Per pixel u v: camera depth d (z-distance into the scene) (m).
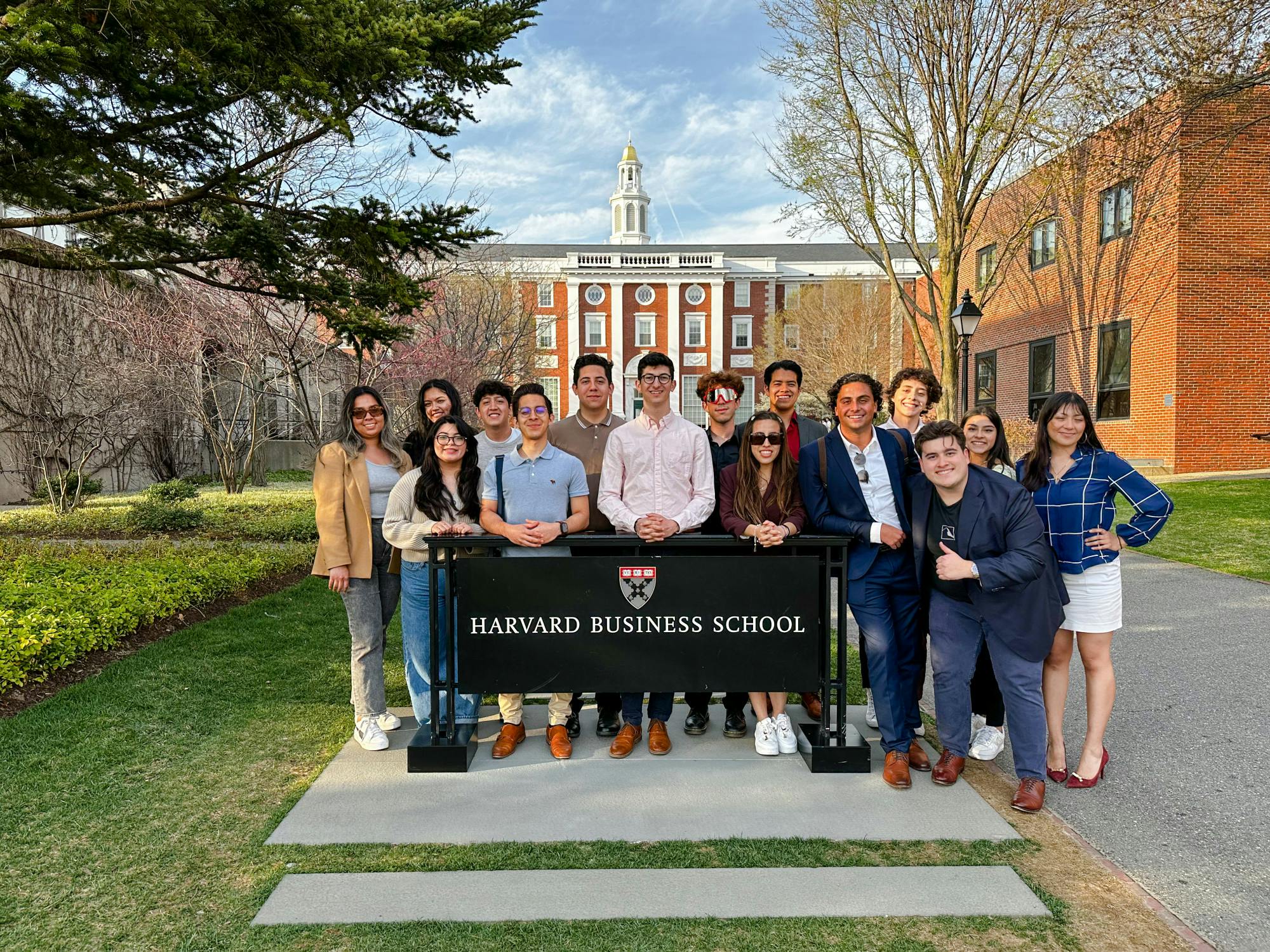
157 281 7.27
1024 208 15.20
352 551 3.77
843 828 3.02
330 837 2.97
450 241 6.88
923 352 15.07
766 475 3.80
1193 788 3.37
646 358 3.77
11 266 11.80
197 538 10.09
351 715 4.34
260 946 2.33
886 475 3.66
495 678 3.61
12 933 2.40
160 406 14.06
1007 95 12.48
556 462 3.79
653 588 3.60
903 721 3.52
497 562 3.59
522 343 21.36
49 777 3.47
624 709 3.85
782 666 3.61
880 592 3.55
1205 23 9.23
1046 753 3.43
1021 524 3.22
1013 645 3.22
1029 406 19.09
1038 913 2.48
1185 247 14.20
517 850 2.87
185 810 3.20
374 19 5.42
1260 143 14.03
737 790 3.38
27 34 4.24
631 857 2.82
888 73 13.16
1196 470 14.42
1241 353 14.34
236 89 5.59
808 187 14.59
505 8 6.01
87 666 4.88
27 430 12.69
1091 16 10.79
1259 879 2.67
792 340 43.62
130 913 2.50
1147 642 5.58
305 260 6.58
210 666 5.07
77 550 8.20
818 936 2.36
